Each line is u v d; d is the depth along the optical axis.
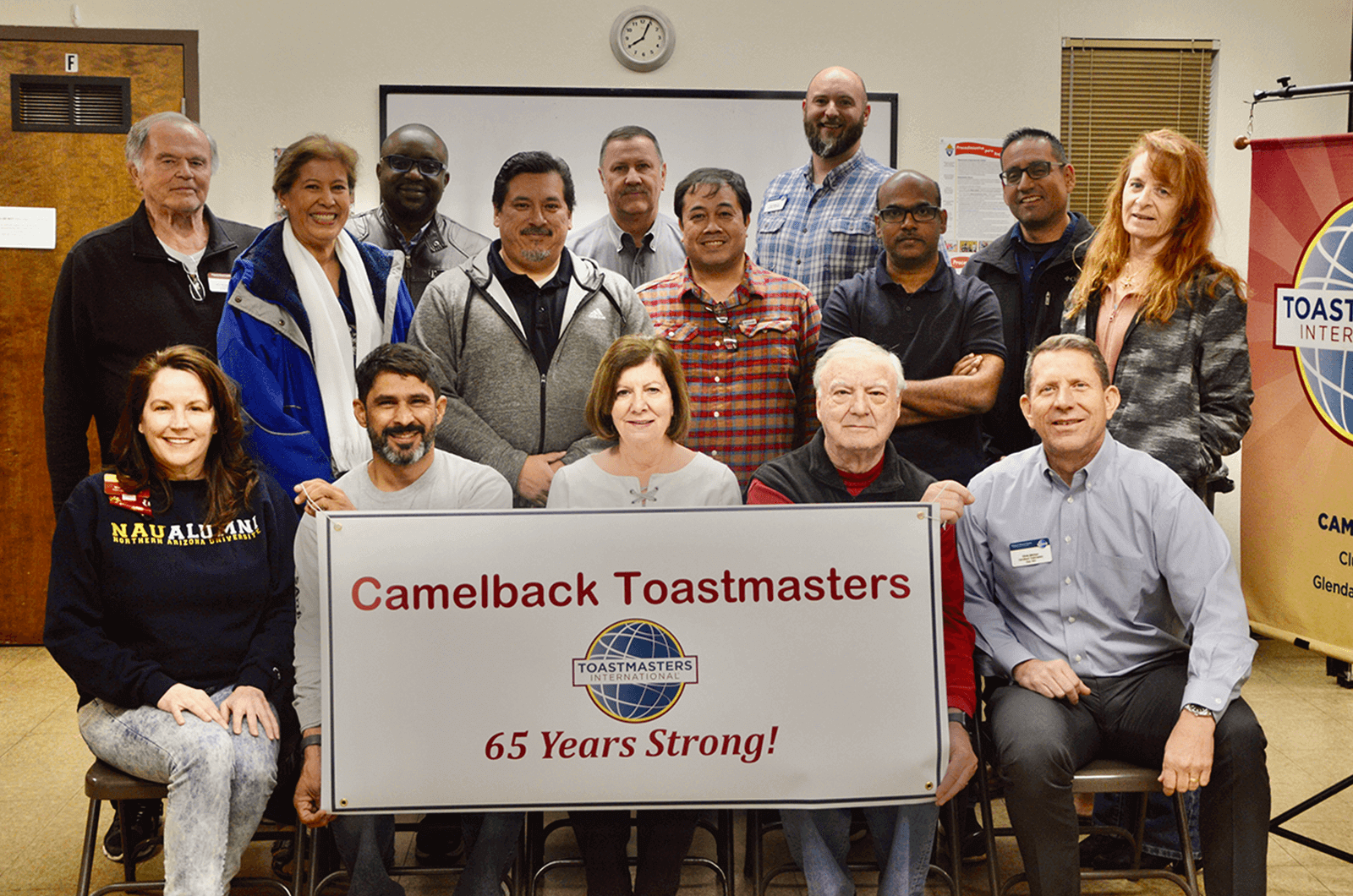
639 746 1.88
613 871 2.08
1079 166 4.30
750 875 2.20
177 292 2.69
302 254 2.38
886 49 4.16
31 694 3.65
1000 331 2.76
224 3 4.02
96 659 1.98
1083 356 2.11
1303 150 2.49
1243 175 4.34
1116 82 4.28
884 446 2.11
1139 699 2.06
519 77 4.09
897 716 1.88
